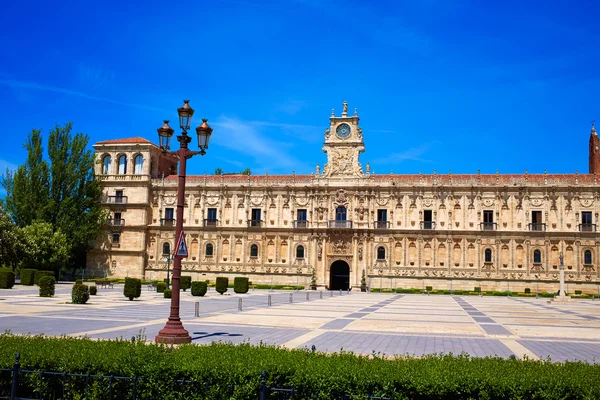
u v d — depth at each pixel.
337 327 35.53
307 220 107.12
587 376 13.52
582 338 32.19
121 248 110.50
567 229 99.12
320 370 13.87
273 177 110.25
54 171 103.81
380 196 105.88
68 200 102.50
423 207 104.06
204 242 109.75
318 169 108.38
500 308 60.09
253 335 30.09
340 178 107.38
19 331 29.33
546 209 100.19
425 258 103.12
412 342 28.61
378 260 104.50
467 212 102.56
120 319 37.12
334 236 106.31
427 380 13.23
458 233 102.31
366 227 105.00
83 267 119.25
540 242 99.88
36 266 97.50
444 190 103.81
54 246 95.25
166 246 110.75
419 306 60.69
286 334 30.84
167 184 111.88
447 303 68.44
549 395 12.63
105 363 14.45
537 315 50.16
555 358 23.94
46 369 14.62
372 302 67.00
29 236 92.62
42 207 101.38
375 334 32.06
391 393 13.17
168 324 25.72
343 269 109.38
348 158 107.81
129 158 112.19
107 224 110.62
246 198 109.38
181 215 26.88
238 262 108.31
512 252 100.56
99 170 113.31
